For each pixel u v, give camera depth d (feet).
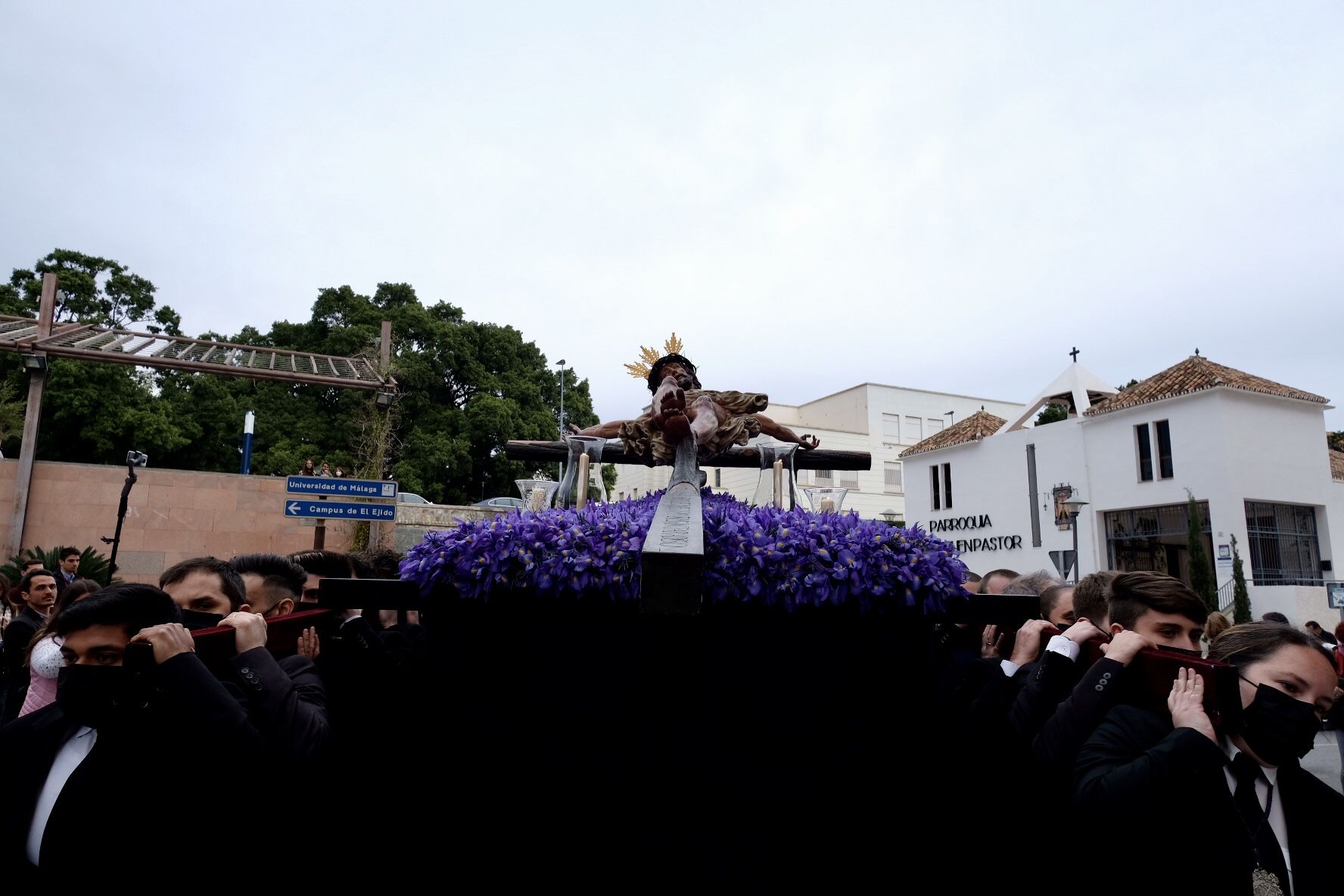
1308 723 6.76
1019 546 87.25
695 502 6.75
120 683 6.42
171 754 6.73
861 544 6.60
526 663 6.60
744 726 6.43
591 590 6.50
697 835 6.28
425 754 6.63
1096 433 81.41
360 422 79.56
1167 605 7.68
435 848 6.44
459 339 98.94
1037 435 86.84
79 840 6.55
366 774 7.63
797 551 6.52
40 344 43.04
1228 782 7.15
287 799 7.47
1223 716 6.60
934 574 6.54
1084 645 7.90
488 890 6.32
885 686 6.62
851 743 6.48
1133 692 7.33
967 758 7.82
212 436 86.22
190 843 6.81
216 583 8.84
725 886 6.19
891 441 144.66
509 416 95.40
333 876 7.52
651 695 6.47
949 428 100.58
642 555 5.28
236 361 51.96
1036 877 7.60
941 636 8.79
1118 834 6.50
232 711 6.54
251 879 7.29
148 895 6.59
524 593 6.63
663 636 6.52
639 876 6.22
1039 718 7.60
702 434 8.50
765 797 6.34
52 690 10.07
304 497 47.14
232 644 7.54
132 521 44.29
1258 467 72.02
